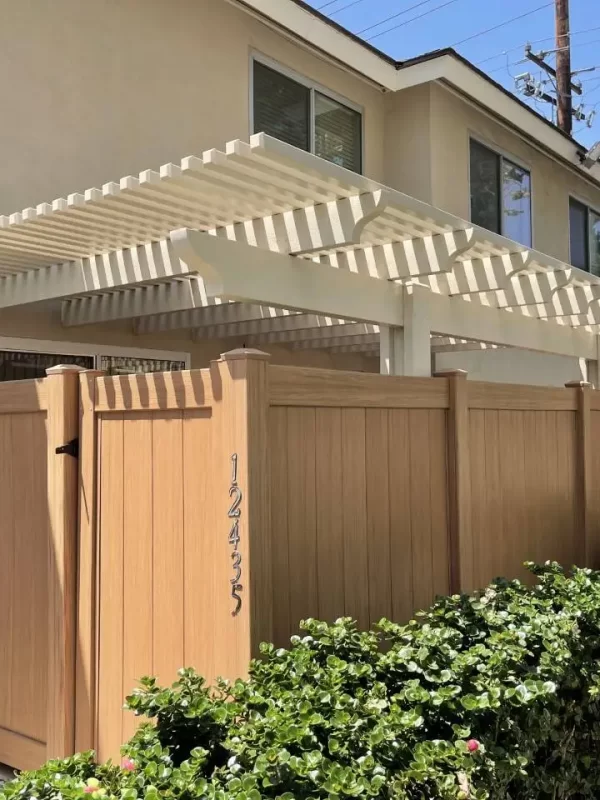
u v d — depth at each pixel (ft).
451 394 13.61
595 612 11.12
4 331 18.61
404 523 12.41
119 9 20.31
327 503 10.84
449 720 7.75
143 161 20.86
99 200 12.46
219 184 11.75
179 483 10.30
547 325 23.02
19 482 12.68
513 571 15.39
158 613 10.52
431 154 28.07
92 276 16.44
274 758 6.39
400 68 27.84
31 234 14.48
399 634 9.26
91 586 11.46
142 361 22.17
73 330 20.26
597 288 19.99
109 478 11.33
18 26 18.03
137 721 10.69
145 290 18.31
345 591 11.05
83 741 11.45
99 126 19.76
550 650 9.22
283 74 25.25
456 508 13.50
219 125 23.02
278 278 13.58
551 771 9.15
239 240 14.28
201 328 23.54
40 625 12.21
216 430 9.75
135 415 10.96
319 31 24.89
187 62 22.11
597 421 19.20
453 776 6.86
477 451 14.43
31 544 12.42
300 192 12.28
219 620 9.59
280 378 9.98
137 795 6.15
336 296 14.96
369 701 7.48
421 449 12.96
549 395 17.06
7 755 12.63
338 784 6.09
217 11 22.99
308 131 26.13
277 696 7.57
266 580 9.45
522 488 15.93
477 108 30.04
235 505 9.39
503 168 32.32
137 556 10.85
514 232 32.96
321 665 8.64
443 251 14.78
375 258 16.05
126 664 10.94
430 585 12.93
